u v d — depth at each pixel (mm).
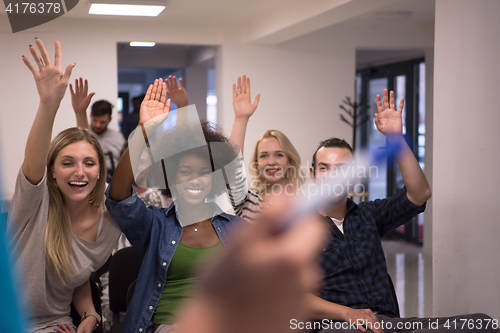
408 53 6902
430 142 6266
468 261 2529
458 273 2604
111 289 2512
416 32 6195
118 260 2533
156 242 1867
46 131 1692
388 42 6168
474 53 2467
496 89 2332
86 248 1893
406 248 6895
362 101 6883
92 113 5090
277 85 5984
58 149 1834
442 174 2723
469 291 2523
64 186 1822
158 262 1829
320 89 6102
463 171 2561
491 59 2359
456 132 2605
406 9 5363
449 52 2648
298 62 6035
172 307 1760
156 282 1816
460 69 2566
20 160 5090
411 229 7227
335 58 6121
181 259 1815
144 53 8398
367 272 2240
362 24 6102
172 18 5543
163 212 1959
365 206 2414
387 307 2223
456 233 2615
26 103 5133
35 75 1647
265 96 5953
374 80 7828
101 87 5484
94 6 4695
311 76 6070
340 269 2205
